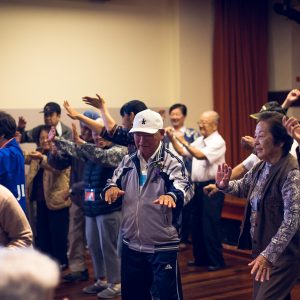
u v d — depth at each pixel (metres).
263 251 2.71
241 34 7.79
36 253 1.26
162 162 3.19
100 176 4.46
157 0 7.40
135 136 3.23
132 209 3.23
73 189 4.96
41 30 6.60
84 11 6.87
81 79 6.87
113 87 7.10
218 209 5.58
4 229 2.67
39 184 5.30
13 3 6.44
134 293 3.30
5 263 1.20
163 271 3.17
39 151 5.53
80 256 5.17
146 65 7.34
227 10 7.66
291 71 7.93
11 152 3.35
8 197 2.66
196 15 7.59
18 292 1.17
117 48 7.12
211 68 7.73
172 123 6.27
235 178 3.62
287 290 2.79
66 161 4.93
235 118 7.76
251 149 3.70
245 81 7.83
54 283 1.22
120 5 7.12
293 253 2.79
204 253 5.72
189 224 6.46
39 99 6.62
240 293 4.86
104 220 4.47
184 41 7.51
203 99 7.67
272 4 8.02
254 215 2.90
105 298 4.62
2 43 6.40
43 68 6.63
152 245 3.18
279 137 2.80
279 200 2.79
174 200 3.01
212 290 4.94
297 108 8.00
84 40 6.88
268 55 8.08
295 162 2.80
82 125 4.61
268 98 8.08
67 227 5.31
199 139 5.72
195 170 5.63
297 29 7.94
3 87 6.42
